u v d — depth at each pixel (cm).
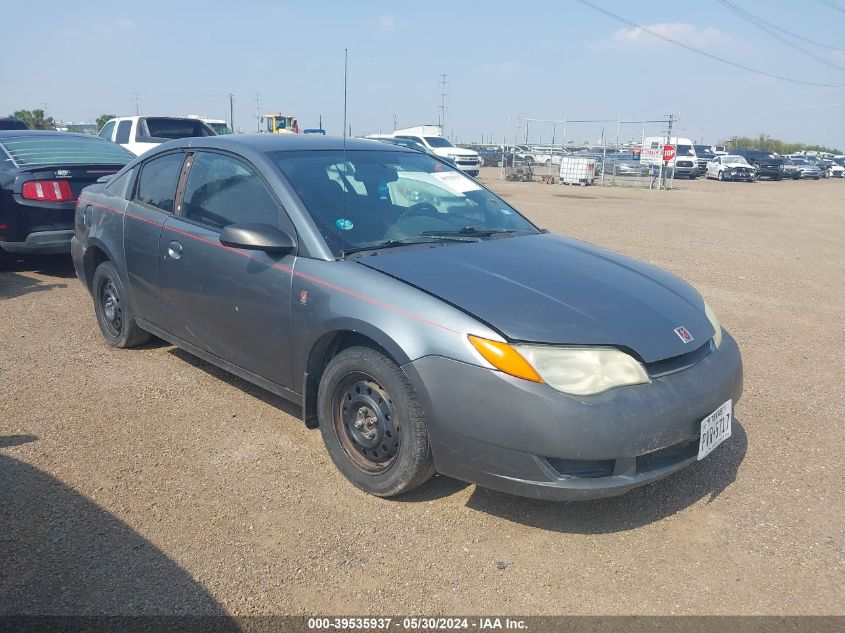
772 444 409
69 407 431
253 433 402
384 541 307
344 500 338
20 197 719
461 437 298
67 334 571
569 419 281
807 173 4281
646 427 289
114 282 504
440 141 2955
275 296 366
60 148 787
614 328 306
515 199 2083
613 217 1587
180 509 326
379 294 323
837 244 1243
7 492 335
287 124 2402
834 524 328
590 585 282
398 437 325
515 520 325
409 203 413
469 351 294
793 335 636
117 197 501
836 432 427
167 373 488
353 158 428
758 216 1739
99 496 335
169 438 394
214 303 407
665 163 2855
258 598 269
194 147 451
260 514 324
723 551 306
